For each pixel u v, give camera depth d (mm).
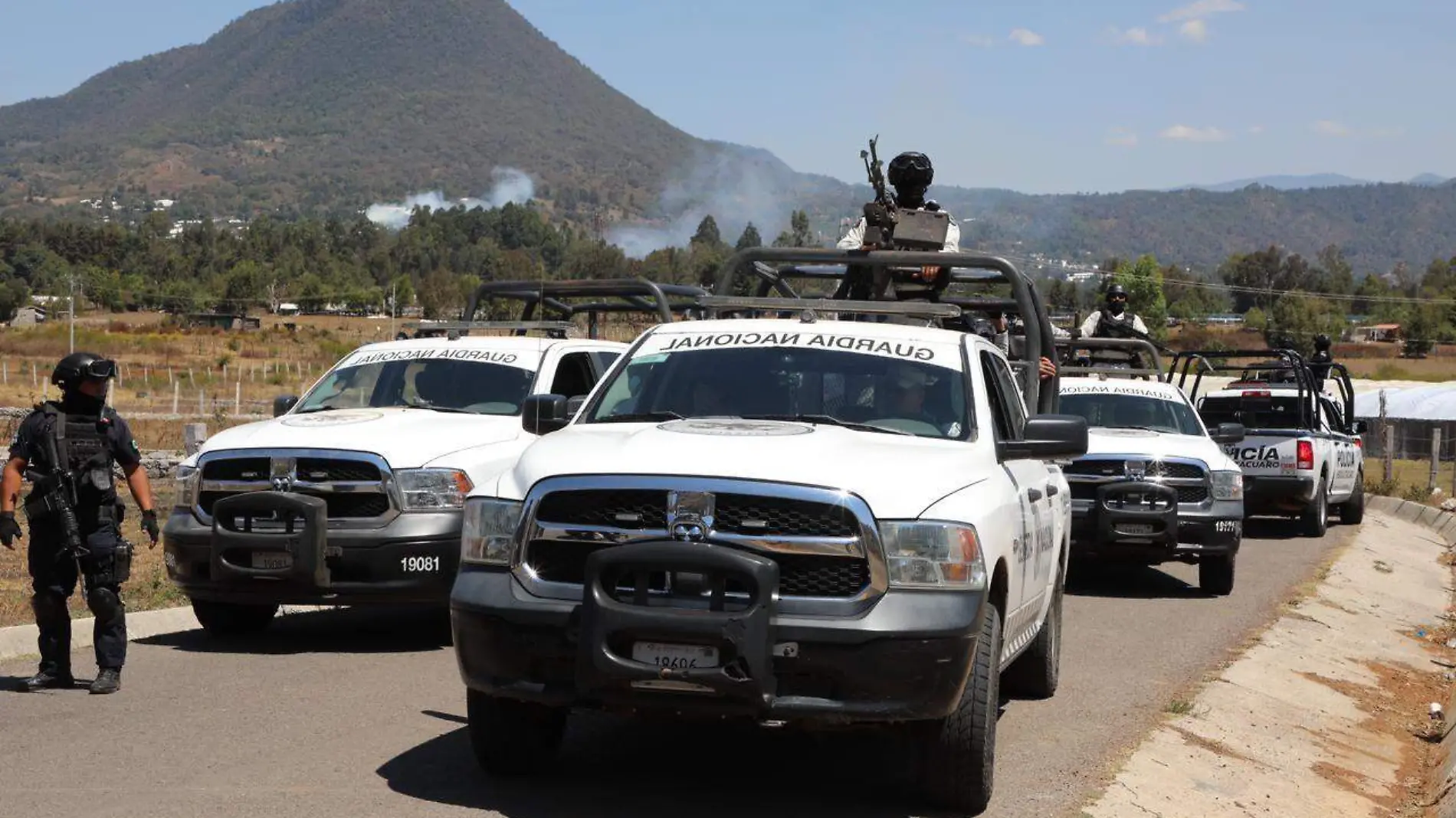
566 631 6512
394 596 10961
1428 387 89562
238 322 175125
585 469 6633
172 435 40188
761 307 9055
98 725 8477
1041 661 9883
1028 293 10602
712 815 6879
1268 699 10562
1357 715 10812
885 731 6883
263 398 63406
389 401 12875
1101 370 18781
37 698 9250
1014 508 7539
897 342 8320
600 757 7953
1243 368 24562
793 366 8156
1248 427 24266
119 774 7344
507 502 6840
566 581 6629
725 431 7164
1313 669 12031
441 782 7328
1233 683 10734
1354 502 25578
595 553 6398
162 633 12102
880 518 6500
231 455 11047
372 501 11023
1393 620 15648
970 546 6633
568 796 7141
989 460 7586
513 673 6676
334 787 7191
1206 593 15898
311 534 10773
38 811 6664
